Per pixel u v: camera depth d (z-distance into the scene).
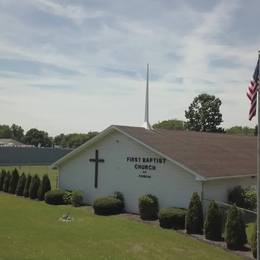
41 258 15.44
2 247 16.72
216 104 67.56
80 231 19.92
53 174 51.59
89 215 24.02
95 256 15.99
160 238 19.00
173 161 23.16
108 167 26.92
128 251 16.84
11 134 157.62
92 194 27.86
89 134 112.44
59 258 15.53
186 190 23.03
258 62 15.43
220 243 18.28
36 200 29.42
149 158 24.72
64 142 125.19
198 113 67.88
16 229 20.09
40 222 21.81
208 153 26.53
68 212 24.80
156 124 91.12
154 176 24.45
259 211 14.71
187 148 26.08
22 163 74.81
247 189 25.08
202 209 20.56
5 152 72.81
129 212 25.33
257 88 15.51
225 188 24.05
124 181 26.00
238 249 17.45
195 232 19.80
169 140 26.88
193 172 22.23
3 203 27.83
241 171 24.69
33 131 130.00
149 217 23.08
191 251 17.11
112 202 24.48
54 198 27.69
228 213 18.59
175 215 20.88
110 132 26.61
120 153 26.27
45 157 78.25
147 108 33.69
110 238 18.77
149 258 16.03
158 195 24.17
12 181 32.50
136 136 25.39
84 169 28.39
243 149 30.86
